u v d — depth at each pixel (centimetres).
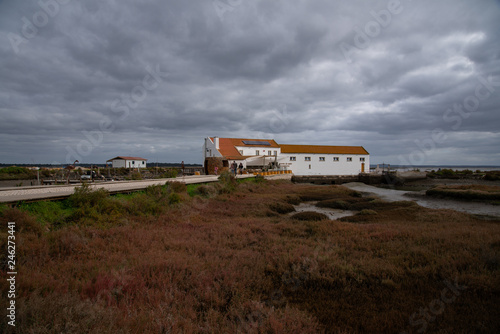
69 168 2872
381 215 1716
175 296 529
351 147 7231
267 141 6600
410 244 928
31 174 3853
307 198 2866
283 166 6175
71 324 362
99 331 364
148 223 1205
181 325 434
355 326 467
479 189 2952
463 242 899
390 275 671
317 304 550
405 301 548
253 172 4959
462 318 482
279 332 414
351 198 2762
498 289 559
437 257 768
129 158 6216
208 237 1057
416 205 2047
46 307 404
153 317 433
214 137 5394
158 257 746
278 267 723
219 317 475
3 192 1295
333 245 948
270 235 1088
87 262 683
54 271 594
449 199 2650
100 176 3600
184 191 1991
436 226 1285
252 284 621
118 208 1240
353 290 606
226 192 2523
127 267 646
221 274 640
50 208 1070
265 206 2042
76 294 473
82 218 1038
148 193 1580
